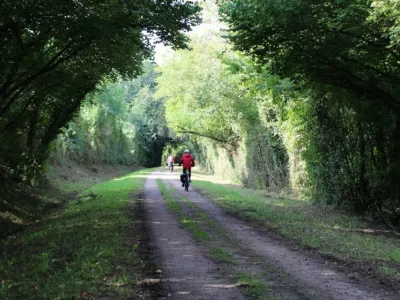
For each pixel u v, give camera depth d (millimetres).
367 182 16000
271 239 10367
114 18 13070
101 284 6387
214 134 40594
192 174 49375
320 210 17141
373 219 15219
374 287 6512
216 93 30844
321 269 7539
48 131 23766
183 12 13859
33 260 8117
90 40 13695
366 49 11500
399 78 12219
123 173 57688
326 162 18172
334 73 13398
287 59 13266
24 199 19219
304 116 19688
